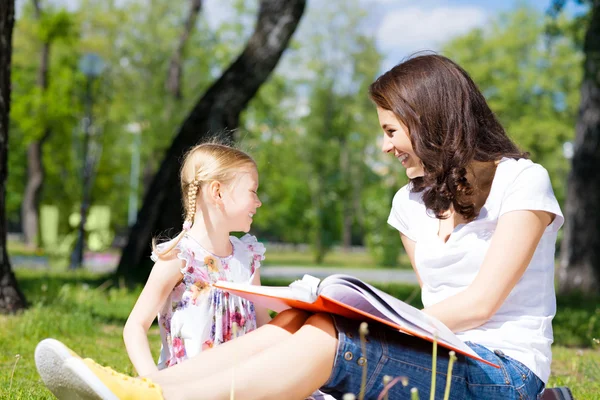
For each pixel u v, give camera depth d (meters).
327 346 2.15
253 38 10.12
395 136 2.60
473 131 2.49
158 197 10.16
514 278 2.35
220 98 10.01
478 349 2.32
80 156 30.69
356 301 2.19
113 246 37.69
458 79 2.53
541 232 2.41
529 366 2.34
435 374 2.08
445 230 2.62
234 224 2.94
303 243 58.59
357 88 38.78
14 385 3.29
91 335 5.20
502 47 38.09
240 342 2.25
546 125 36.25
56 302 6.42
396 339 2.23
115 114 29.47
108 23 28.72
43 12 23.92
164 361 2.87
